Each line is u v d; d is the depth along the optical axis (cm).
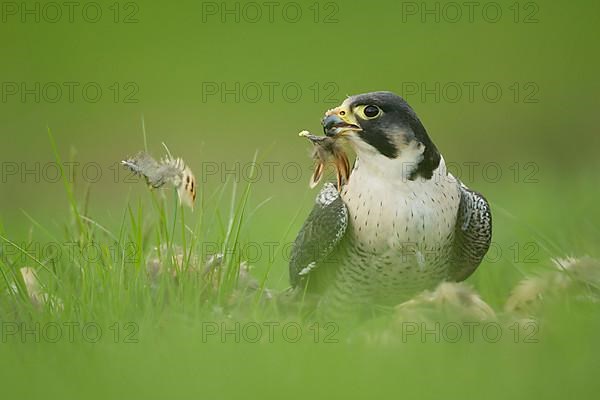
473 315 1024
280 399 781
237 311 1068
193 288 1095
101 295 1073
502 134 3309
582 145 3192
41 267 1171
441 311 1034
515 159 3112
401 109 1138
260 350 907
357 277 1191
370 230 1157
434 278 1190
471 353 898
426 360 871
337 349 921
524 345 929
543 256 1405
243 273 1148
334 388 796
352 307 1202
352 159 1293
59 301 1081
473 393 782
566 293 1118
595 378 803
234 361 870
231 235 1203
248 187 1198
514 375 820
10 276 1129
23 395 796
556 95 3569
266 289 1170
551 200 1773
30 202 2711
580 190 1853
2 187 2805
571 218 1544
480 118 3419
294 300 1166
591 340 909
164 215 1164
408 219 1143
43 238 1656
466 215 1191
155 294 1082
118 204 2211
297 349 916
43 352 924
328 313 1200
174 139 3212
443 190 1159
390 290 1192
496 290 1262
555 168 2769
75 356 900
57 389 809
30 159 3238
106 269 1109
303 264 1197
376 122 1135
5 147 3291
